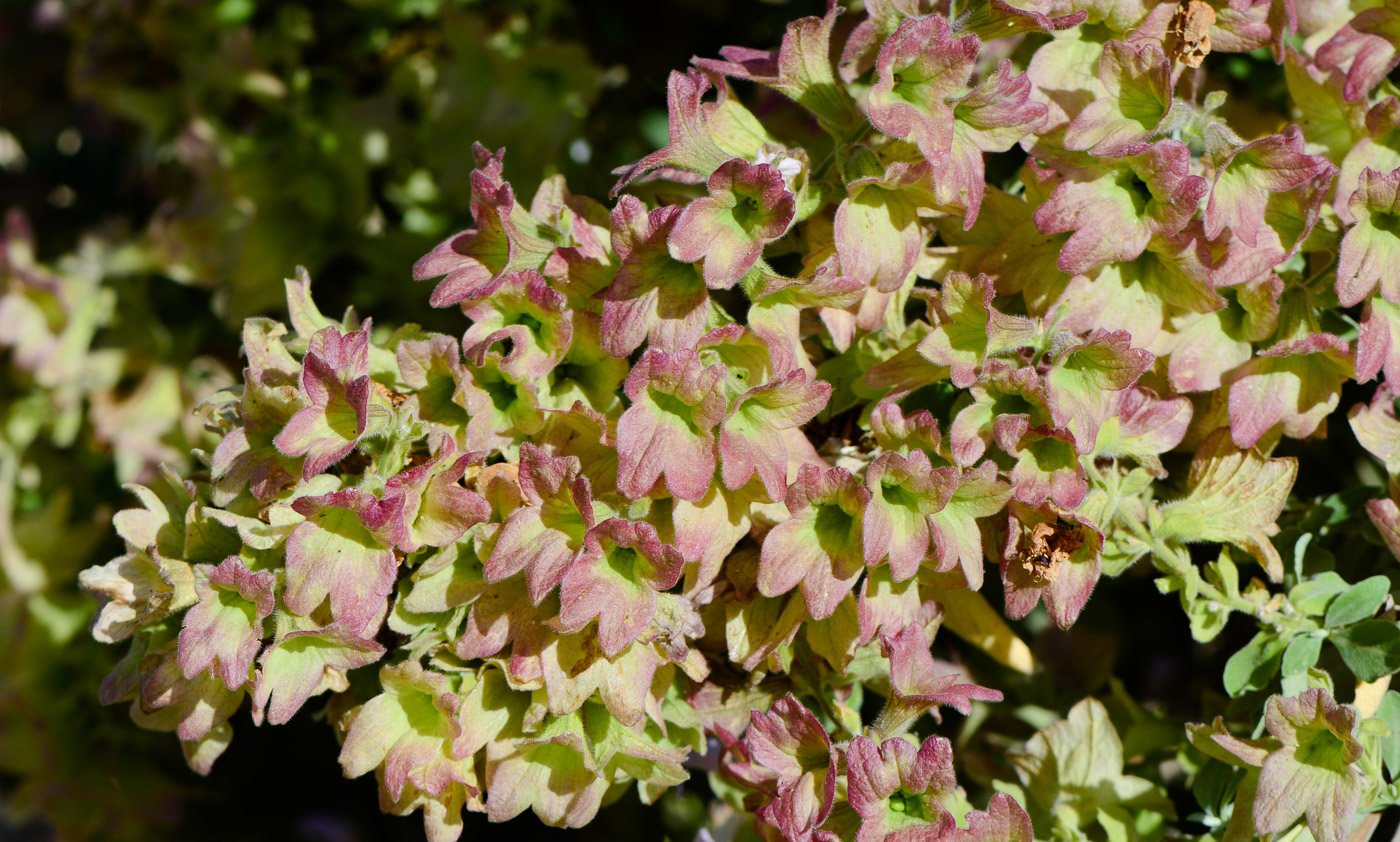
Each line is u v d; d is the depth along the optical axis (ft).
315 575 1.29
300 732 1.68
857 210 1.32
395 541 1.29
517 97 1.67
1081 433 1.30
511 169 1.67
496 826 1.63
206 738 1.38
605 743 1.33
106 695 1.35
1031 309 1.35
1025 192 1.41
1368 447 1.37
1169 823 1.44
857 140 1.34
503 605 1.33
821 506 1.32
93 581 1.32
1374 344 1.33
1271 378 1.36
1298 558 1.39
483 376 1.34
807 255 1.38
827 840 1.29
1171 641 1.60
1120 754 1.41
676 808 1.60
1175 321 1.36
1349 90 1.37
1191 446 1.40
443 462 1.31
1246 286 1.35
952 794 1.32
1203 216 1.34
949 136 1.30
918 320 1.37
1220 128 1.33
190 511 1.32
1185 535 1.35
